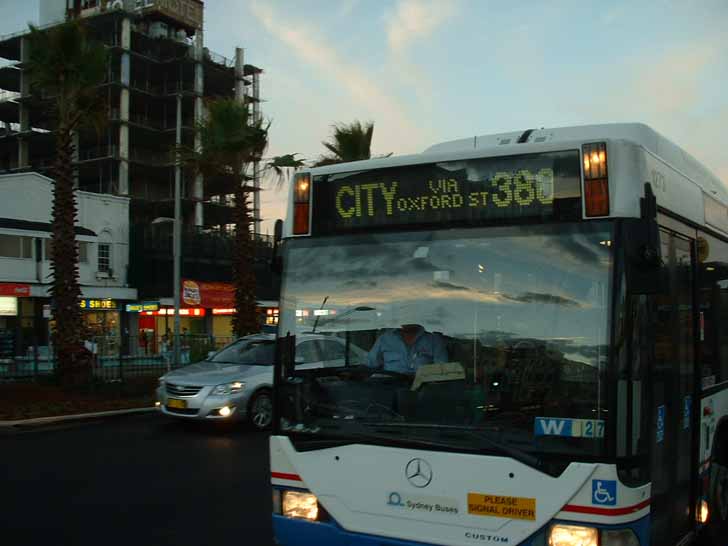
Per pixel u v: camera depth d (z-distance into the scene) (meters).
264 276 52.81
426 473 4.27
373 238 4.80
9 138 64.56
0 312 37.03
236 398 13.41
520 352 4.22
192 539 6.76
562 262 4.21
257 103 74.19
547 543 3.97
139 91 64.06
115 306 44.50
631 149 4.23
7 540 6.74
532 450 4.05
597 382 3.98
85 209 43.38
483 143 5.81
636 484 3.98
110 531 7.02
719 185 7.07
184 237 48.62
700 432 5.44
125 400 17.88
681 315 5.10
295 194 5.10
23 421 14.64
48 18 65.31
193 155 23.88
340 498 4.53
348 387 4.62
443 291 4.52
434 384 4.39
